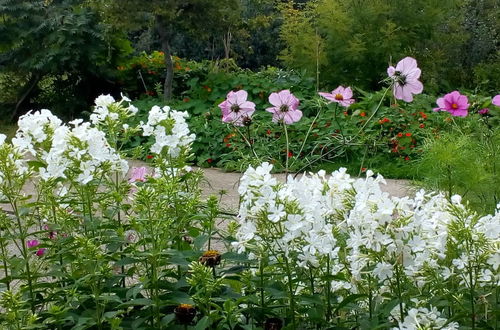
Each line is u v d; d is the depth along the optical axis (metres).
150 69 13.74
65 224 2.82
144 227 2.64
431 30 14.02
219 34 13.45
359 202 2.19
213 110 11.34
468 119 8.76
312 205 2.28
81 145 2.67
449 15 14.67
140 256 2.54
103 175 2.81
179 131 2.98
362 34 13.23
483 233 2.16
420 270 2.38
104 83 13.84
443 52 14.34
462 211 2.19
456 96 5.55
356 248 2.23
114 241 2.71
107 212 2.88
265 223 2.27
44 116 2.82
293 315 2.35
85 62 13.18
